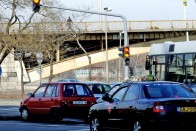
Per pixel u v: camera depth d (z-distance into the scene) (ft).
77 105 96.43
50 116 97.91
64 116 96.12
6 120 108.37
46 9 220.23
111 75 351.25
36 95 102.99
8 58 302.66
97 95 107.55
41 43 232.94
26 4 213.25
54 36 239.91
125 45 141.90
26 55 250.57
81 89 98.12
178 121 59.52
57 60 314.76
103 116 70.49
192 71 108.06
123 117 65.21
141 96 63.31
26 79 304.50
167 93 63.67
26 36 228.43
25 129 85.15
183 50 110.83
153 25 310.45
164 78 115.14
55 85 98.89
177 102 59.88
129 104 64.34
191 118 60.13
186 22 306.96
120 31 295.28
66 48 310.24
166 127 59.11
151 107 59.88
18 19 218.18
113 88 93.86
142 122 60.85
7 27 217.15
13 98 205.16
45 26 233.96
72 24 249.96
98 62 320.50
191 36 313.73
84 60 320.09
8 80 302.86
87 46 351.05
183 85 66.28
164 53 116.26
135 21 308.60
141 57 375.25
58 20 235.20
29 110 103.50
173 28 308.60
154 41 319.06
